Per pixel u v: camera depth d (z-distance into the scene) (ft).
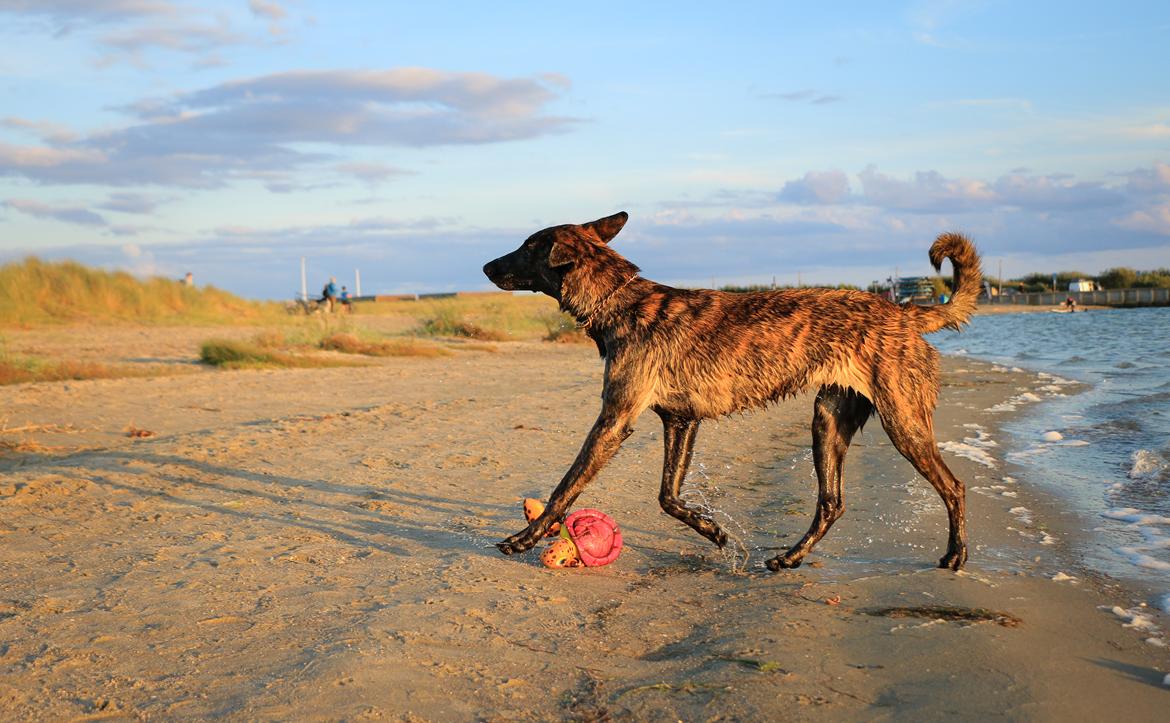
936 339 135.54
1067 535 22.61
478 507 25.09
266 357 67.62
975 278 20.04
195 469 29.37
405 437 36.14
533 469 30.19
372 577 18.43
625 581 18.75
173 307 114.52
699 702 12.69
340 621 15.66
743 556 20.83
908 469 31.12
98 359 66.08
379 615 15.87
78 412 41.34
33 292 101.14
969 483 29.12
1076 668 13.98
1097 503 26.05
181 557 19.72
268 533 22.00
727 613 16.75
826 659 14.26
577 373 64.80
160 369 60.49
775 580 18.88
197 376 57.06
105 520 22.99
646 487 27.99
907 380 19.39
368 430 37.81
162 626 15.39
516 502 25.71
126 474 28.32
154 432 36.94
